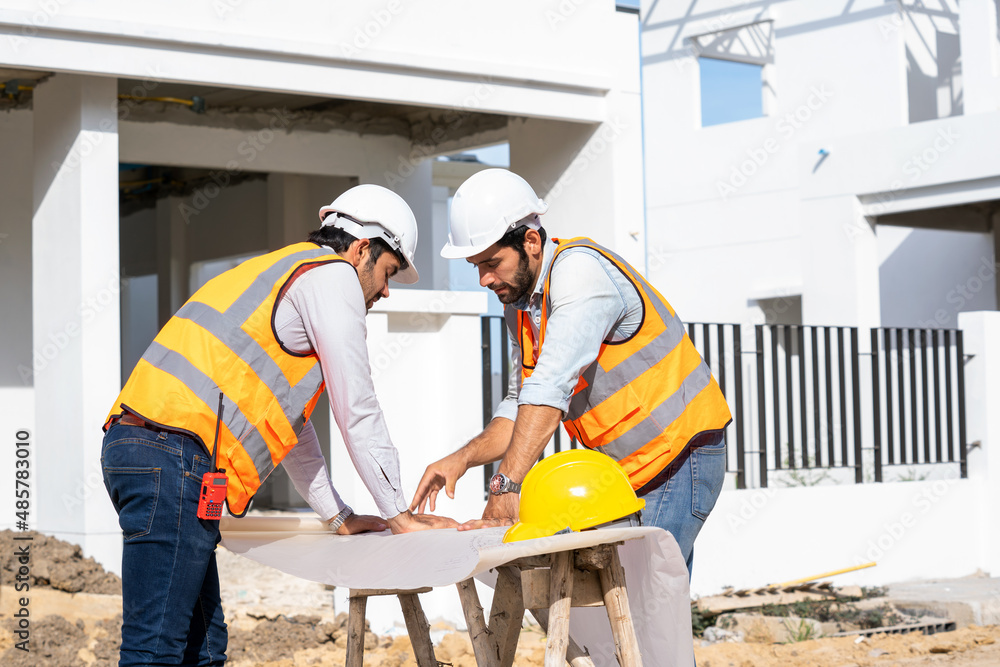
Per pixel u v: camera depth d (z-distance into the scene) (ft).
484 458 11.15
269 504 37.06
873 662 18.15
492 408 22.36
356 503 19.07
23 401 25.98
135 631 9.03
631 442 10.24
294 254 9.77
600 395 10.23
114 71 20.89
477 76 25.13
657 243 50.31
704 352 23.84
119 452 9.07
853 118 44.83
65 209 21.68
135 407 9.14
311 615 19.56
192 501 9.07
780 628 20.21
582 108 26.61
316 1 23.11
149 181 40.37
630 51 27.20
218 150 29.68
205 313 9.37
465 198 9.98
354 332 9.49
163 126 28.76
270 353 9.39
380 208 10.24
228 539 10.18
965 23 38.68
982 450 28.35
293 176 35.06
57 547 20.62
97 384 21.01
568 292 9.69
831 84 45.44
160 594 9.04
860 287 38.50
